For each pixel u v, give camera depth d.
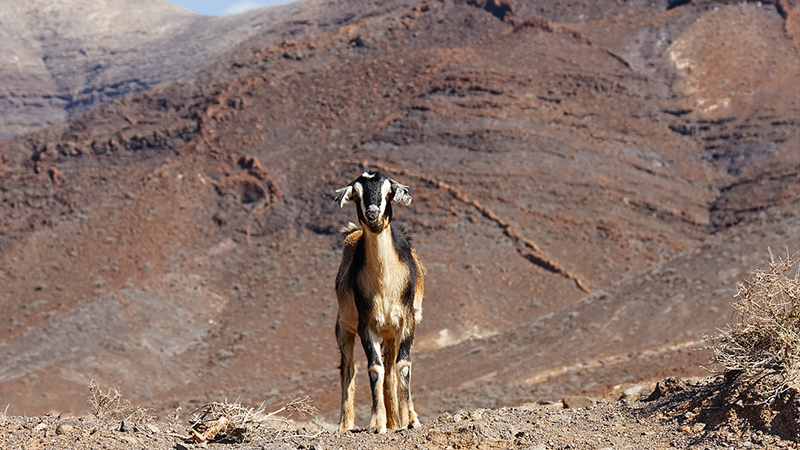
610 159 92.31
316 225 90.12
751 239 66.38
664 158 94.06
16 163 115.12
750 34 113.19
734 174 89.62
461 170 90.06
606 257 76.56
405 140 97.81
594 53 113.19
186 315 79.00
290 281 82.50
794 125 93.31
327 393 55.03
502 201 84.81
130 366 68.56
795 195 79.12
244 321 76.75
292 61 130.25
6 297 83.38
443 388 52.31
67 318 77.19
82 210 96.50
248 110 111.12
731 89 103.19
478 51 115.44
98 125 121.38
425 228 82.38
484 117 98.12
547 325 63.12
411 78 110.31
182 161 103.56
